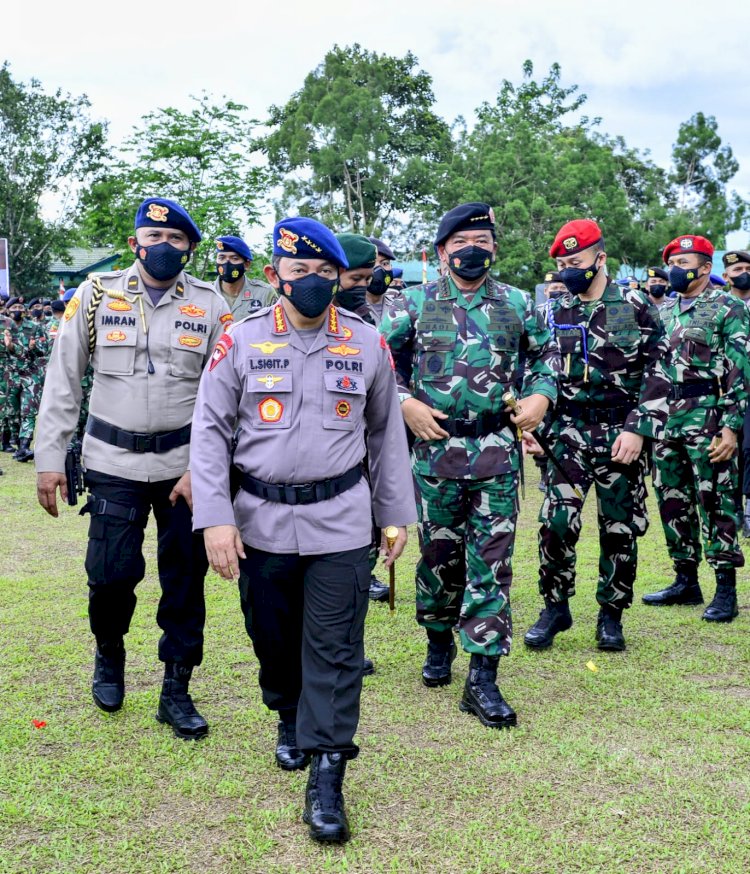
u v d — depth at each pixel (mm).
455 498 4047
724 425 5215
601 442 4695
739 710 3949
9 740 3631
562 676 4398
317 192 38219
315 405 3105
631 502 4727
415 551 7125
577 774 3375
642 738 3676
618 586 4758
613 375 4672
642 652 4750
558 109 49469
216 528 3035
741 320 5223
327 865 2789
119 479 3676
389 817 3080
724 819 3043
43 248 43219
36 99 43750
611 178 36344
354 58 41000
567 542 4754
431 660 4309
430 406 4020
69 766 3420
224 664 4531
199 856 2852
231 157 22453
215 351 3146
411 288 4188
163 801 3184
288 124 38531
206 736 3699
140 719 3857
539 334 4109
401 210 39094
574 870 2760
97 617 3828
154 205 3623
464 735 3717
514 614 5469
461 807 3139
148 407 3658
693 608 5598
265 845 2898
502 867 2771
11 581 6156
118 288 3707
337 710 3037
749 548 7031
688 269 5539
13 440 14023
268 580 3156
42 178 42875
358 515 3141
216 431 3111
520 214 31625
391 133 40938
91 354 3742
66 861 2816
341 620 3070
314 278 3014
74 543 7414
